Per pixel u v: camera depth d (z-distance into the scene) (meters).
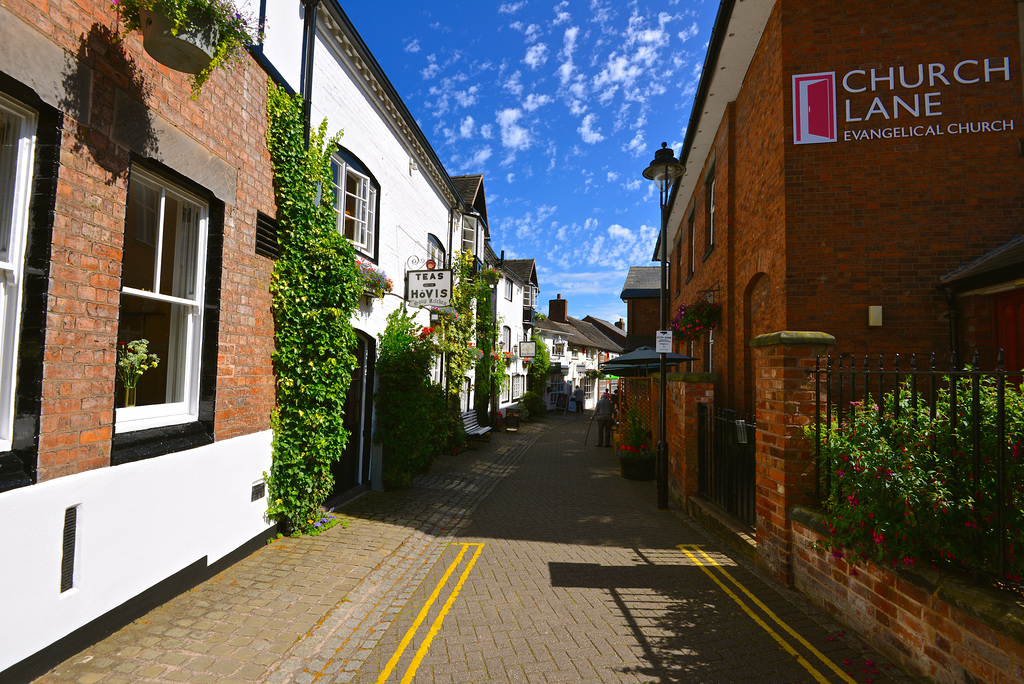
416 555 5.40
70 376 3.12
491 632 3.63
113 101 3.43
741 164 9.07
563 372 35.59
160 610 3.81
